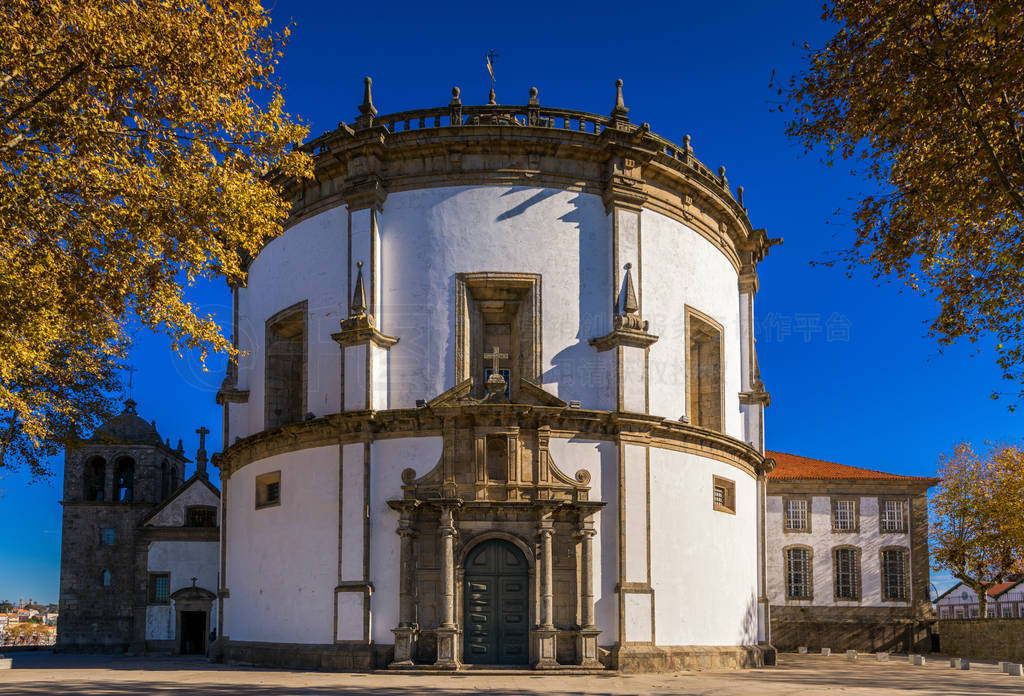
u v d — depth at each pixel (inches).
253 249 845.8
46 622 7362.2
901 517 2027.6
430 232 1206.3
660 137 1289.4
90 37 692.7
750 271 1507.1
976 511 2060.8
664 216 1272.1
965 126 698.2
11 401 892.0
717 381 1369.3
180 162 765.9
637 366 1178.0
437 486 1114.7
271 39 797.9
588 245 1214.9
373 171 1223.5
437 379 1170.6
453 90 1243.2
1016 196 665.0
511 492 1107.9
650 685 932.6
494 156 1219.2
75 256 770.2
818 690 902.4
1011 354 765.9
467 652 1088.8
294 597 1181.1
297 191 1312.7
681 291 1279.5
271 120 807.1
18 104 700.0
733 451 1330.0
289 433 1223.5
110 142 737.0
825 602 1988.2
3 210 719.7
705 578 1230.3
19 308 746.2
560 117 1250.6
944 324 797.2
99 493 2253.9
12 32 668.1
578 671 1056.2
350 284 1208.8
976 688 978.7
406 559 1099.3
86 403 1248.8
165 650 1940.2
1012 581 2726.4
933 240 788.6
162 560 1982.0
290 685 892.0
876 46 715.4
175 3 740.7
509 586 1102.4
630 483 1150.3
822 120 760.3
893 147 755.4
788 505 2027.6
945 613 2357.3
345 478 1157.7
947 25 699.4
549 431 1131.9
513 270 1190.3
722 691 871.1
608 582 1122.0
